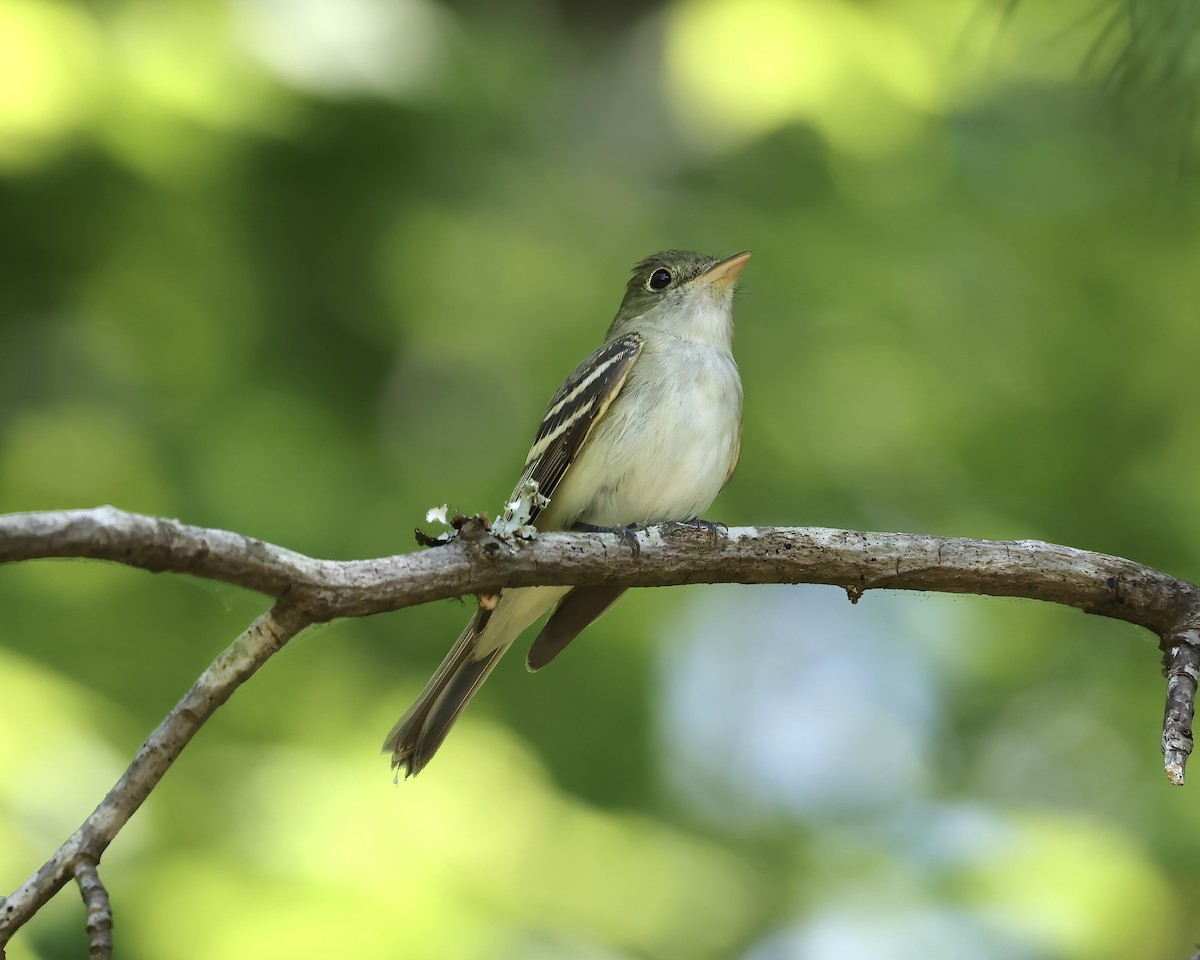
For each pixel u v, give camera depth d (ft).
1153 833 39.47
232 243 39.96
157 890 31.89
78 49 37.11
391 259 41.63
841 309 42.86
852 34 43.73
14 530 15.23
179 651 36.83
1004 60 40.11
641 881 36.60
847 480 42.01
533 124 44.57
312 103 39.32
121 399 39.83
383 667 39.06
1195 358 41.96
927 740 44.19
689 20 44.57
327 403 41.32
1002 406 42.45
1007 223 43.52
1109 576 21.30
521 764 37.27
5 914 15.88
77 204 38.09
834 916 39.93
